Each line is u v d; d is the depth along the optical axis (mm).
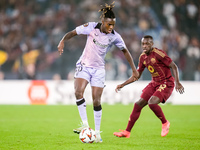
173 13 77688
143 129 26906
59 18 72875
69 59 65812
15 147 17984
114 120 33375
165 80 22625
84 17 73062
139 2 77750
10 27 72875
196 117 36656
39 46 68938
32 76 64188
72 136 22562
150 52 22641
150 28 74812
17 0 77062
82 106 19453
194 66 68688
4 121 31891
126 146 18328
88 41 19922
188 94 54594
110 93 52656
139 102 22500
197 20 78375
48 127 27719
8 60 67312
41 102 52500
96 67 19891
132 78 21906
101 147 17875
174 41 72812
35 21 73125
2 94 52562
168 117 36594
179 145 18875
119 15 74438
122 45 20219
